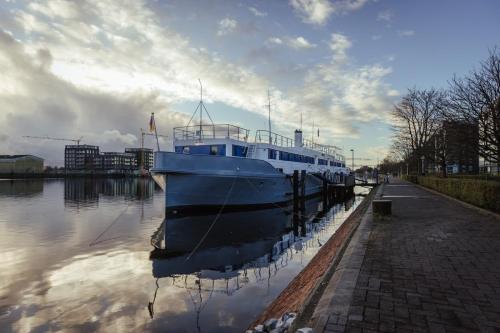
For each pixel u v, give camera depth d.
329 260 8.24
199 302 8.20
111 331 6.66
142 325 6.93
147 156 172.50
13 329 6.75
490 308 4.62
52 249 13.78
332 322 4.19
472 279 5.80
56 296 8.56
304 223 22.44
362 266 6.60
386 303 4.78
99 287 9.30
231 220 21.91
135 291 9.02
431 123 38.16
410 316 4.38
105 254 13.18
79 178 130.88
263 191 24.75
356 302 4.82
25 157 131.12
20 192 49.12
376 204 12.97
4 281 9.69
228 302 8.18
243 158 22.61
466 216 13.30
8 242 15.07
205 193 21.39
